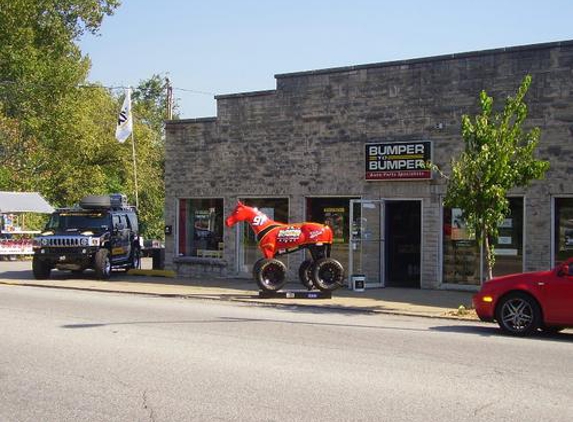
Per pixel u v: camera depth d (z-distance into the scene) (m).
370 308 15.83
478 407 7.08
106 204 24.77
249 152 22.31
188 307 15.94
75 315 13.98
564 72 17.00
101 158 45.72
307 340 11.17
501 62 17.88
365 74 20.02
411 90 19.23
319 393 7.61
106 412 6.88
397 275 20.41
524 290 11.98
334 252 20.77
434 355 9.93
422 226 19.12
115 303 16.48
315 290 17.67
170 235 24.14
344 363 9.26
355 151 20.22
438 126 18.77
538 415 6.80
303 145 21.19
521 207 17.66
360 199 19.95
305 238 17.69
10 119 42.41
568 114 16.94
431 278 19.03
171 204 24.08
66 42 39.62
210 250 23.48
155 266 25.61
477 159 14.23
